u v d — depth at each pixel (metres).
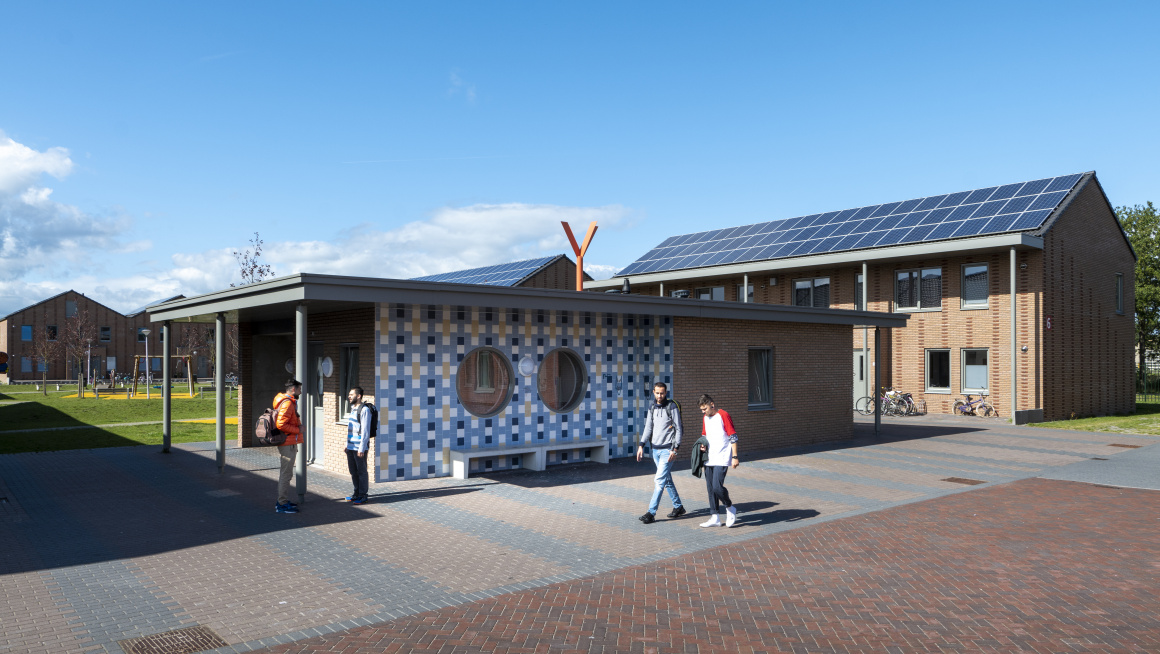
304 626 5.95
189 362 40.44
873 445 17.88
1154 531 9.13
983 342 25.97
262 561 7.78
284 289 10.99
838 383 18.97
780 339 17.70
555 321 14.77
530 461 14.00
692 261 34.78
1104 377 28.12
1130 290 30.27
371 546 8.39
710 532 9.07
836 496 11.37
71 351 67.50
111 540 8.65
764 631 5.87
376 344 12.47
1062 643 5.65
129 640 5.65
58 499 11.05
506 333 14.05
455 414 13.34
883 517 9.88
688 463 14.73
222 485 12.21
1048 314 24.97
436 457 13.10
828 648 5.54
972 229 25.88
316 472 13.65
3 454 15.95
